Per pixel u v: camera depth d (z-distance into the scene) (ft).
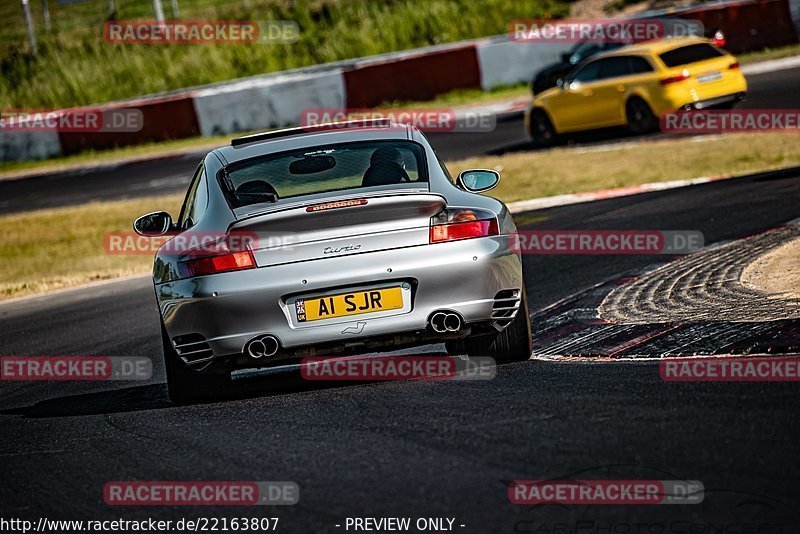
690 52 206.39
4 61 448.65
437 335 60.80
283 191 64.03
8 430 66.95
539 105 225.56
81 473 53.01
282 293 58.85
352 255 59.11
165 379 78.59
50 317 120.47
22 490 51.52
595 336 69.97
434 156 67.67
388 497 42.27
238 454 51.88
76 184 278.46
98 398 74.43
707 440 44.04
